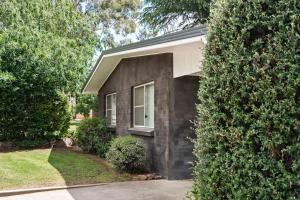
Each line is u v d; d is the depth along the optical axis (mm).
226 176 3844
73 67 14961
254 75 3533
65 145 14969
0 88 13391
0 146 13758
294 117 3195
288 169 3250
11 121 13859
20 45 13453
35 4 14750
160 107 9688
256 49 3564
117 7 31859
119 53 10156
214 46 4109
